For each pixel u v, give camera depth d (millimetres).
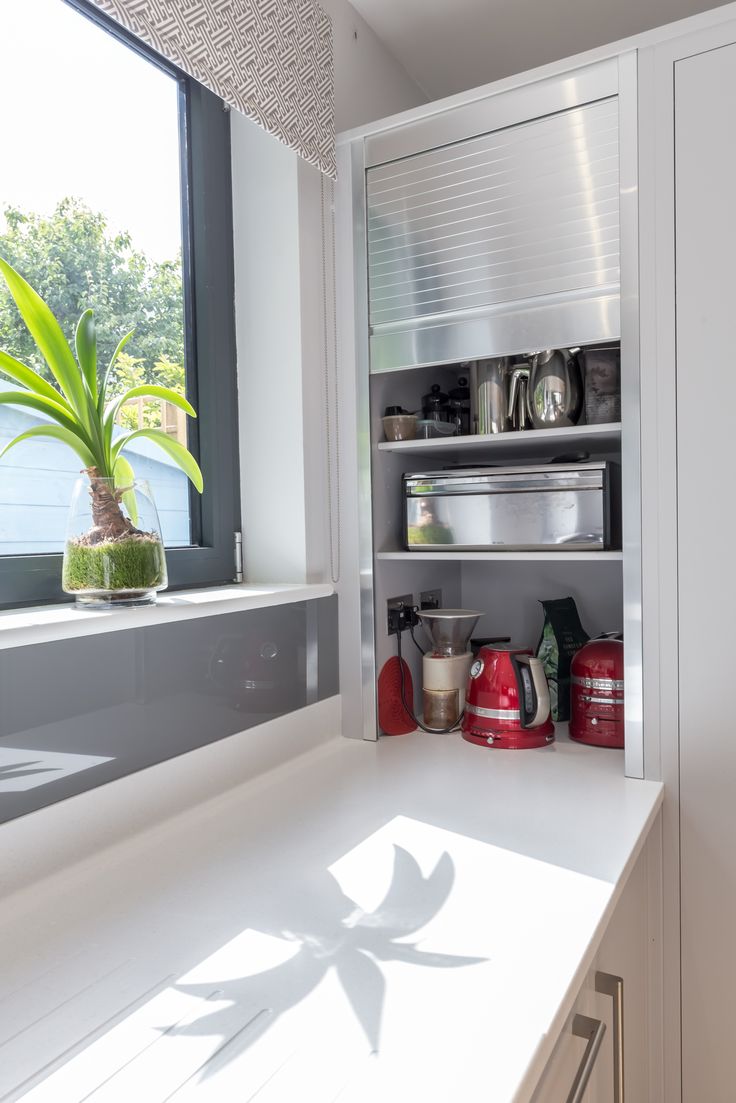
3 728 892
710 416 1235
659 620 1292
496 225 1413
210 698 1233
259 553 1588
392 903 892
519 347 1406
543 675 1550
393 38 1820
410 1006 693
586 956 784
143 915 869
